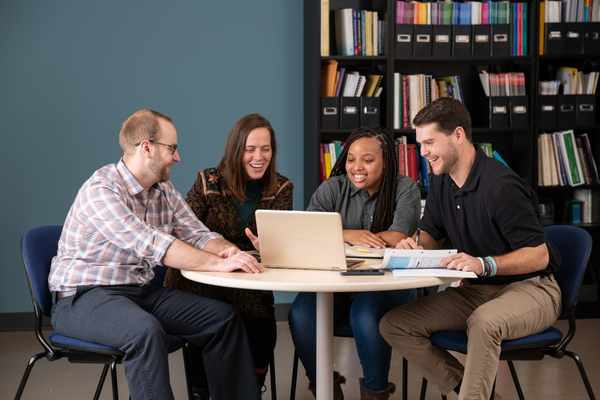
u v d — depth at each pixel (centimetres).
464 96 519
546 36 495
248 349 298
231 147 323
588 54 498
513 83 496
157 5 500
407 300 322
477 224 290
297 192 521
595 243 521
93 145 502
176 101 506
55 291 291
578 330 489
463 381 267
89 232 289
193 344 302
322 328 282
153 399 267
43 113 496
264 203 329
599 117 509
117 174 296
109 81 500
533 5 491
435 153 290
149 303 299
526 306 274
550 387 388
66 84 496
